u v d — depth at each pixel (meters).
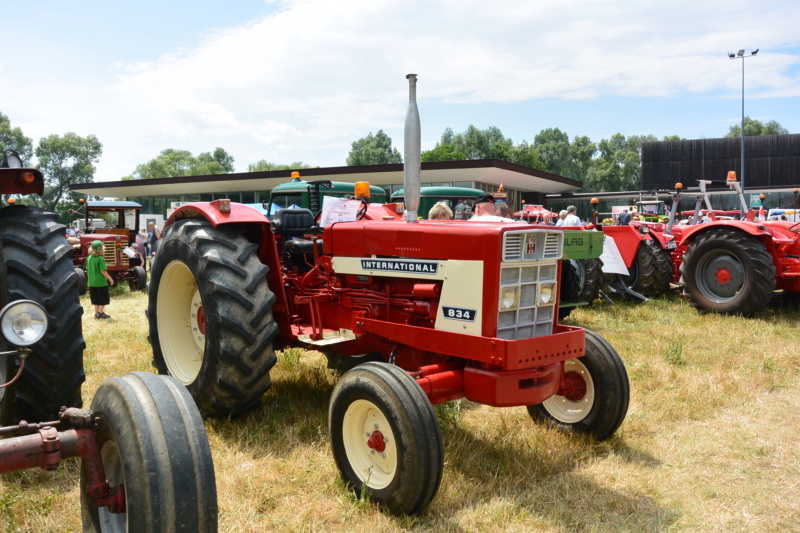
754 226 7.91
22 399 3.38
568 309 7.33
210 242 4.00
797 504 3.12
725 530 2.89
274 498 3.14
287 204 8.14
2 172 3.59
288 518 2.94
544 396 3.31
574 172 79.06
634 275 9.48
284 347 4.59
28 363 3.34
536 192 33.91
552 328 3.54
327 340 4.07
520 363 3.11
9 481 3.17
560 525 2.92
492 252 3.17
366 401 3.10
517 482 3.30
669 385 4.92
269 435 3.90
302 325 4.52
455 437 3.85
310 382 4.98
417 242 3.56
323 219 4.47
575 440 3.88
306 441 3.85
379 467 3.13
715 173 49.94
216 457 3.59
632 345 6.28
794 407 4.54
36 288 3.42
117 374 5.45
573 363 3.97
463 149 73.06
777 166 48.41
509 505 3.06
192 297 4.57
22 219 3.63
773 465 3.56
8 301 3.36
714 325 7.34
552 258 3.43
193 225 4.17
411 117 3.67
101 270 8.59
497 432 4.01
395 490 2.94
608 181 74.94
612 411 3.77
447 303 3.39
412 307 3.64
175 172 90.06
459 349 3.30
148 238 21.27
